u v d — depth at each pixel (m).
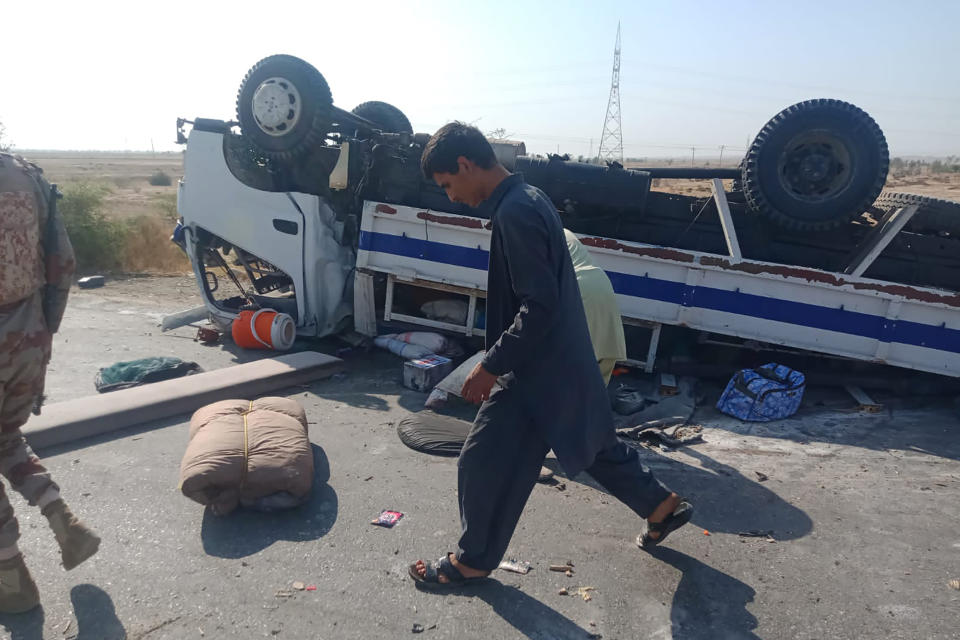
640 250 5.83
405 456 4.43
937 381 5.76
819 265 5.88
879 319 5.52
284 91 6.20
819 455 4.69
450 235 6.27
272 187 6.76
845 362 6.02
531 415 2.74
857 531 3.62
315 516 3.60
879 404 5.60
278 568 3.12
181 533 3.38
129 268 11.88
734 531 3.60
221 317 7.22
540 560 3.25
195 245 7.05
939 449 4.80
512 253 2.54
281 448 3.66
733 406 5.43
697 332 6.25
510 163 6.53
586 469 3.11
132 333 7.29
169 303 8.99
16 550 2.70
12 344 2.68
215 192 6.82
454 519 3.62
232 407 4.09
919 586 3.11
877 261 5.73
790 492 4.09
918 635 2.77
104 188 12.81
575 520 3.66
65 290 2.96
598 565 3.22
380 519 3.56
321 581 3.03
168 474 3.99
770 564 3.28
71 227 11.72
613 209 6.00
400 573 3.11
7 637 2.62
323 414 5.15
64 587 2.94
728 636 2.75
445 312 6.63
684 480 4.24
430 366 5.77
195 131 6.84
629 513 3.77
